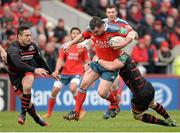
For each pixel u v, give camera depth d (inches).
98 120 1481.3
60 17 2610.7
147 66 2250.2
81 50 1621.6
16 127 1242.0
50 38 2218.3
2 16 2222.0
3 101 1899.6
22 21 2230.6
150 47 2260.1
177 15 2687.0
